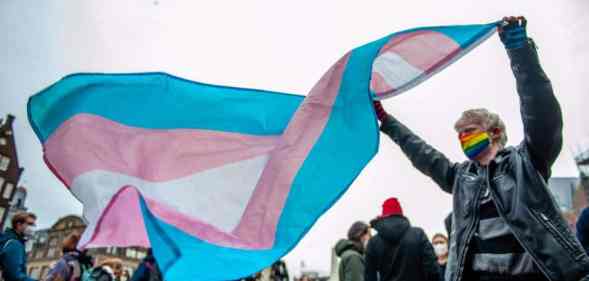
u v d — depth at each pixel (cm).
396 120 248
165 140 293
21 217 467
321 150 239
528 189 167
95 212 274
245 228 243
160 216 245
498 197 174
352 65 242
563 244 154
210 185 268
